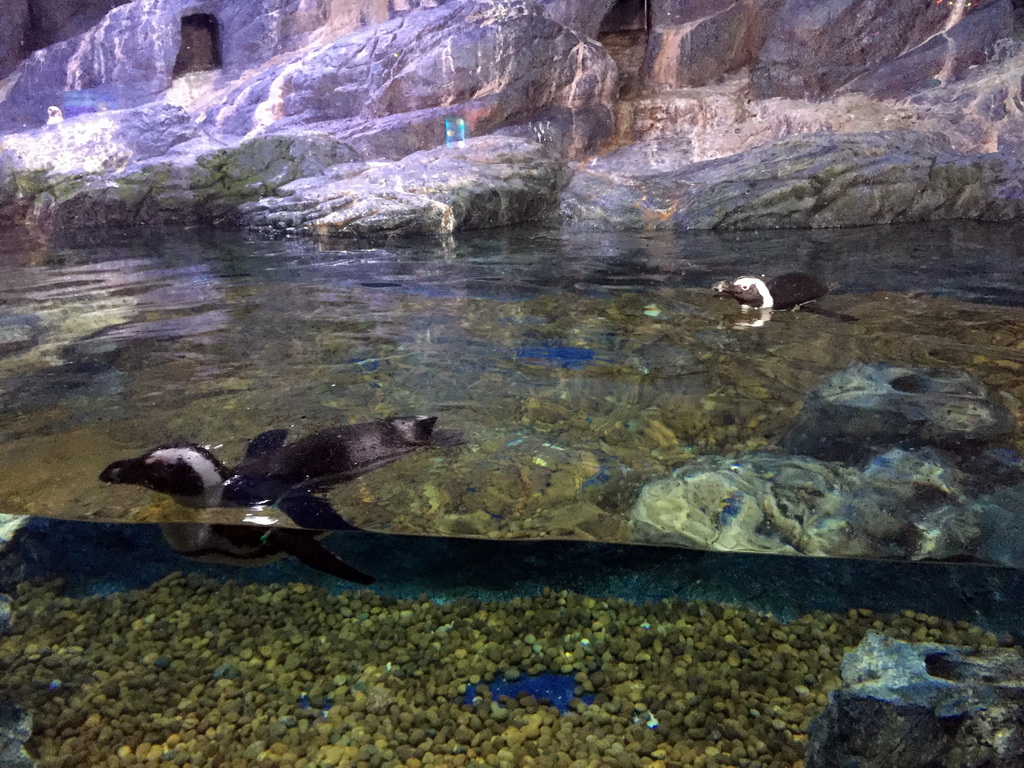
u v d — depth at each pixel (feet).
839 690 3.56
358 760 3.64
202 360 6.53
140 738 3.82
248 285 9.25
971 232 11.94
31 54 22.90
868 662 3.67
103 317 7.89
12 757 3.67
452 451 5.01
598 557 4.91
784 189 13.09
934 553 4.13
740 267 9.71
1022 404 5.42
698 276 9.23
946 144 15.23
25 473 4.81
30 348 6.94
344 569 4.36
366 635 4.50
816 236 12.09
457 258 10.83
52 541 5.04
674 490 4.64
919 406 5.42
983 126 15.57
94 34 21.75
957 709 3.27
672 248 11.31
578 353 6.53
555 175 15.66
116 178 15.21
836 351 6.45
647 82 19.71
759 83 18.34
